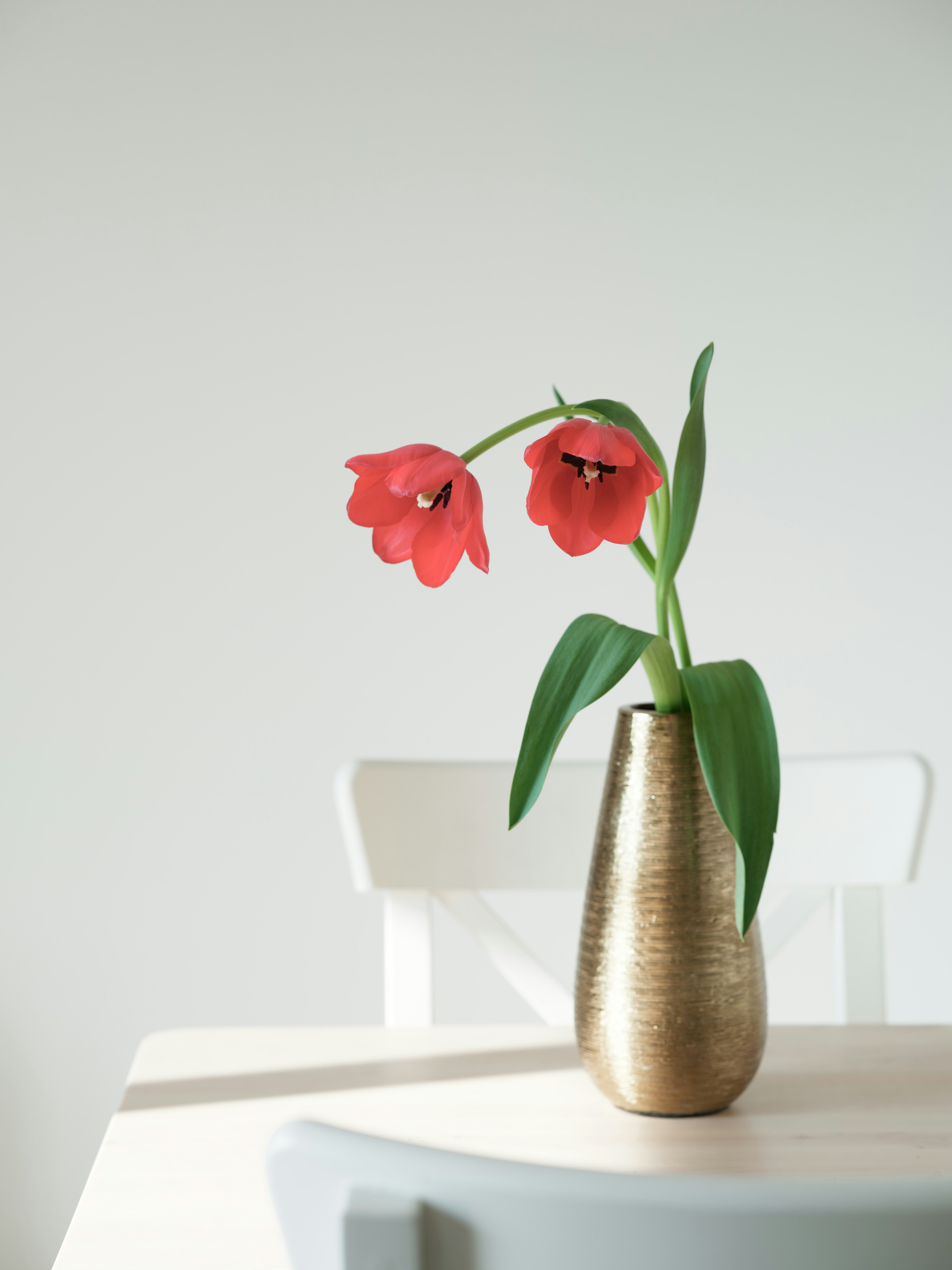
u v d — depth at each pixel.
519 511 1.63
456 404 1.62
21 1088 1.66
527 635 1.65
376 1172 0.31
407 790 1.09
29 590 1.61
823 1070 0.80
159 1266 0.55
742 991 0.68
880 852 1.08
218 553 1.62
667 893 0.67
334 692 1.65
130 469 1.61
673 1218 0.29
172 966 1.66
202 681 1.64
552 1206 0.30
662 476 0.68
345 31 1.58
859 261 1.63
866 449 1.65
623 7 1.59
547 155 1.60
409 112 1.59
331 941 1.67
